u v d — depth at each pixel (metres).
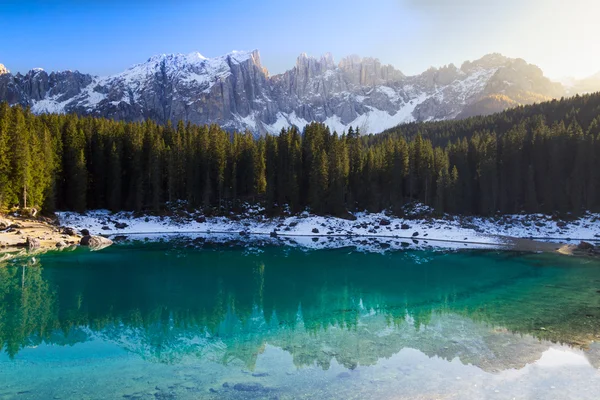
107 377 17.38
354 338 22.86
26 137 75.81
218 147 102.62
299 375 17.56
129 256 53.34
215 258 54.00
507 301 31.77
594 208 88.69
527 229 83.88
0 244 55.25
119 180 93.19
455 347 21.11
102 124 105.81
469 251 62.72
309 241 75.12
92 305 30.00
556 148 93.06
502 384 16.52
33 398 15.36
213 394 15.74
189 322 26.25
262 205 102.00
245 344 21.89
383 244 71.31
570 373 17.64
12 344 21.52
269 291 36.03
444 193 96.44
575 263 51.56
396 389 16.14
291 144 109.81
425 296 33.91
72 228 71.62
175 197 101.19
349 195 101.25
